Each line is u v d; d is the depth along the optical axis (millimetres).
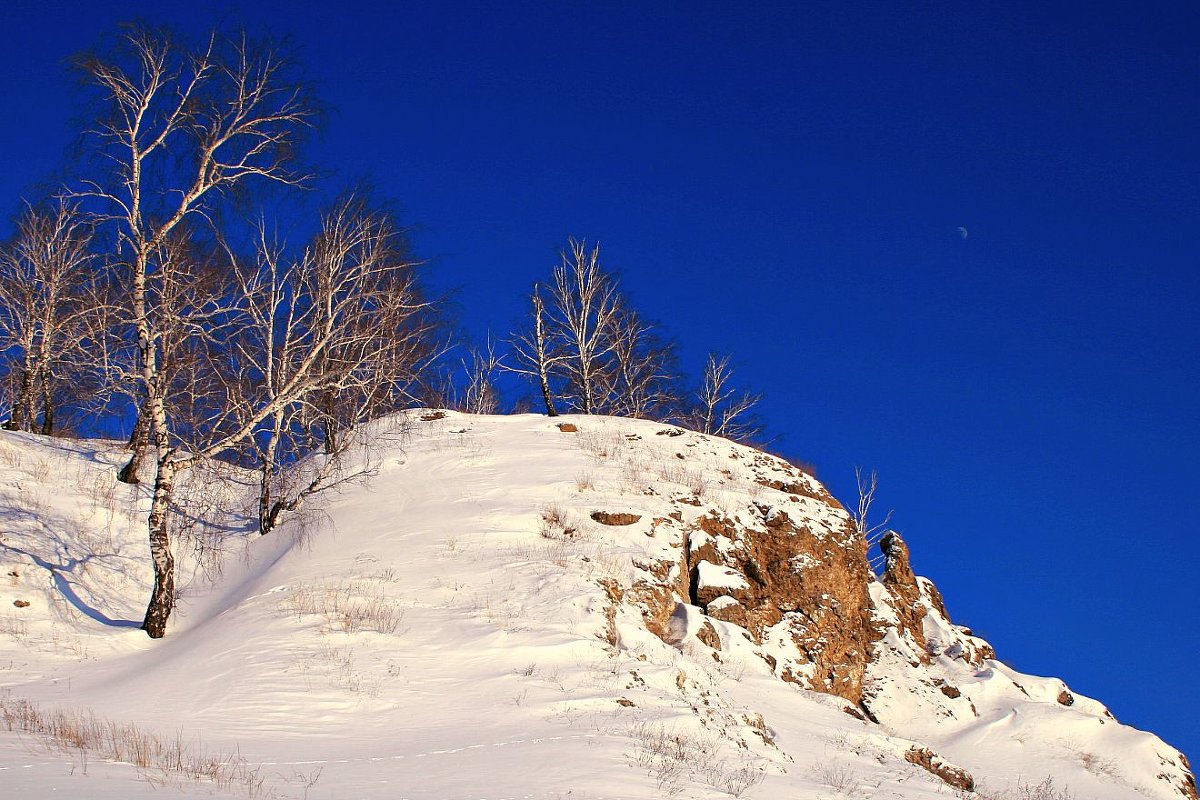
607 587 20531
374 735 12891
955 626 29859
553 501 25234
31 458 26391
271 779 10148
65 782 8773
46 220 31141
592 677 15664
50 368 31453
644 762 11898
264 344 24844
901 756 17516
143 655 18031
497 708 14109
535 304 41969
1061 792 21406
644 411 44000
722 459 30750
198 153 21344
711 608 23141
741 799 11312
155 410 20391
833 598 25344
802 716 18609
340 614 17672
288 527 24859
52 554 21734
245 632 16984
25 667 16656
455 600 18906
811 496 29969
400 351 26625
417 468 27984
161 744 11438
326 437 27688
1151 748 23609
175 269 21078
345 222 24562
